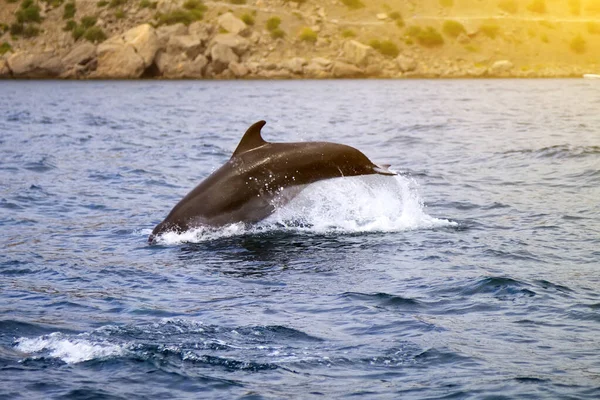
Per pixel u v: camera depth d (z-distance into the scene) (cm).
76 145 3922
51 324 1260
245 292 1442
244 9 17538
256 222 1922
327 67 15675
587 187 2447
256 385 1034
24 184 2652
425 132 4431
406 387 1020
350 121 5431
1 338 1195
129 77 15238
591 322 1238
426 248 1734
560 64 17125
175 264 1647
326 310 1330
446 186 2528
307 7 18150
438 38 17188
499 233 1864
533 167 2892
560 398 973
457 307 1333
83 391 1017
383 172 1895
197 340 1184
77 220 2097
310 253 1716
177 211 1902
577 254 1656
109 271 1594
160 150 3662
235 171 1928
